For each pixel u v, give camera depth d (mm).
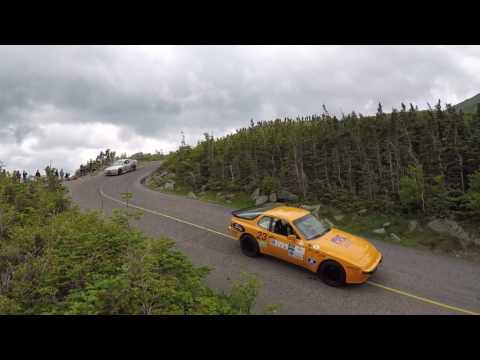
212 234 10680
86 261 5453
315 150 16312
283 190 15516
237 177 18969
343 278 6613
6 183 10578
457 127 13273
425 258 8531
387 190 12602
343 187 14609
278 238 7859
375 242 10047
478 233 9195
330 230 7992
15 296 4555
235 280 7125
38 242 6211
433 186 10812
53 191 12930
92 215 8477
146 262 4852
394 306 5984
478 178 9977
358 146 15062
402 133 14852
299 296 6383
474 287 6785
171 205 15602
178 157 27062
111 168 30578
